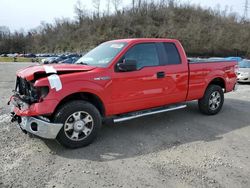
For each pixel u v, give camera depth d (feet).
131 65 16.85
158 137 17.97
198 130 19.47
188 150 16.02
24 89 16.06
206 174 13.30
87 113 15.94
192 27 260.83
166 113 23.56
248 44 245.04
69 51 279.90
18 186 12.12
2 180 12.57
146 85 18.33
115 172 13.38
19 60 187.42
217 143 17.16
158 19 294.66
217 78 23.22
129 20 291.99
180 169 13.75
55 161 14.42
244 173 13.47
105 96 16.62
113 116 18.15
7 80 51.37
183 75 20.29
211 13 303.68
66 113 15.20
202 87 21.88
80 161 14.44
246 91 37.76
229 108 26.16
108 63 17.01
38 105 14.66
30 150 15.65
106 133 18.52
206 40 248.32
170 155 15.33
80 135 16.06
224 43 246.27
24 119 15.53
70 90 15.20
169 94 19.72
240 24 280.31
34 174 13.12
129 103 17.79
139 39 18.54
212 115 23.29
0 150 15.61
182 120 21.67
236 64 24.98
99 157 14.94
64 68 15.99
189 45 247.09
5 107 25.71
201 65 21.59
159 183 12.45
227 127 20.30
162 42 19.63
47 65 16.67
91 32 294.05
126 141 17.19
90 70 16.31
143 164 14.24
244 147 16.63
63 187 12.07
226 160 14.82
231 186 12.30
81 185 12.25
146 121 21.25
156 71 18.72
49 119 15.51
